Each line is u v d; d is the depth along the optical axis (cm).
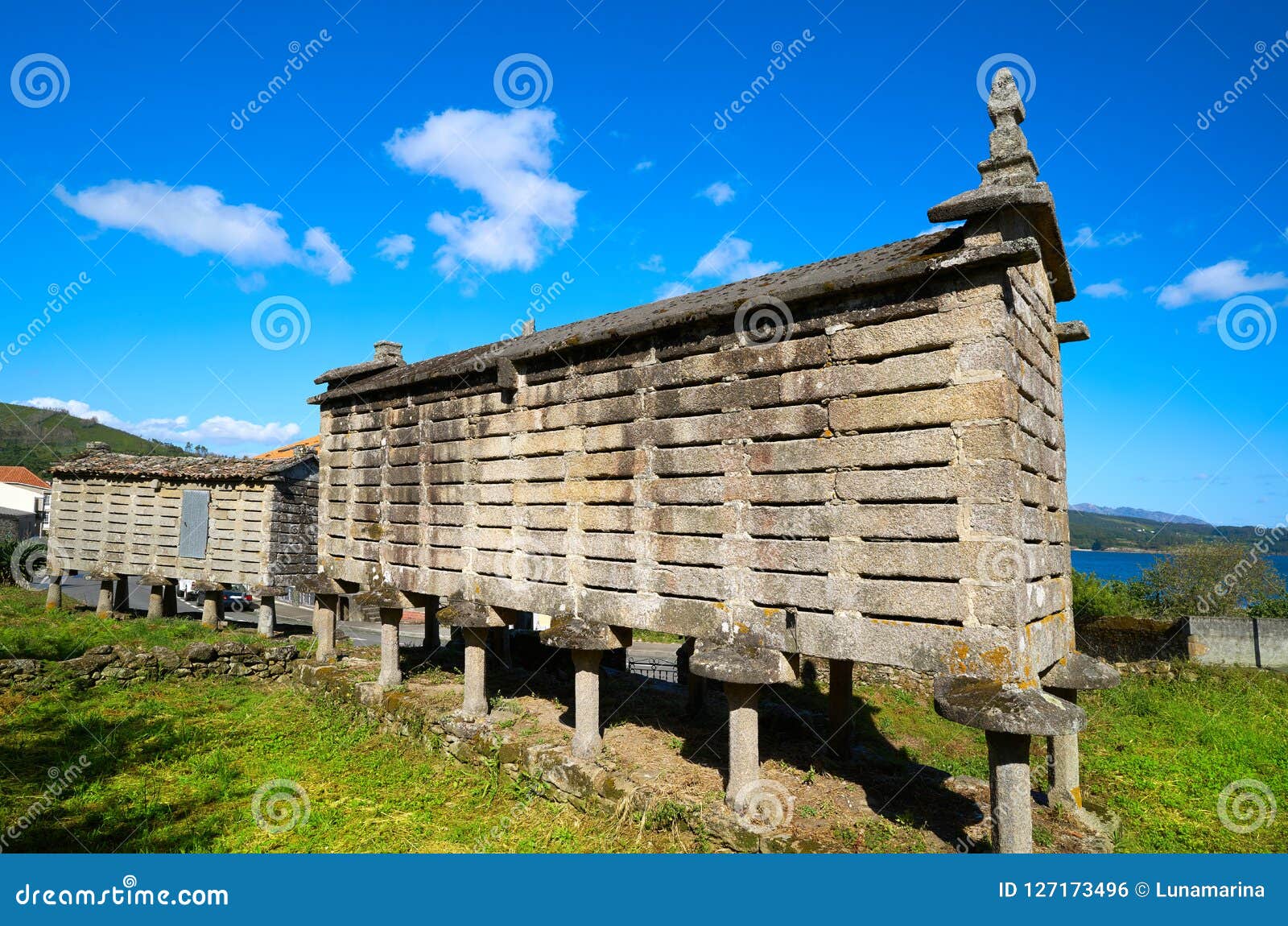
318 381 1521
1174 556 2714
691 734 1090
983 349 631
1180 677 1554
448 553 1202
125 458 2400
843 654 702
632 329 891
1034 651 658
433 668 1595
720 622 805
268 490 2017
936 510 650
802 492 743
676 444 870
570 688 1406
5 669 1430
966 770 1078
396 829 912
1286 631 1631
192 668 1605
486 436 1139
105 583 2239
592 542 960
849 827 756
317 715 1386
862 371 703
